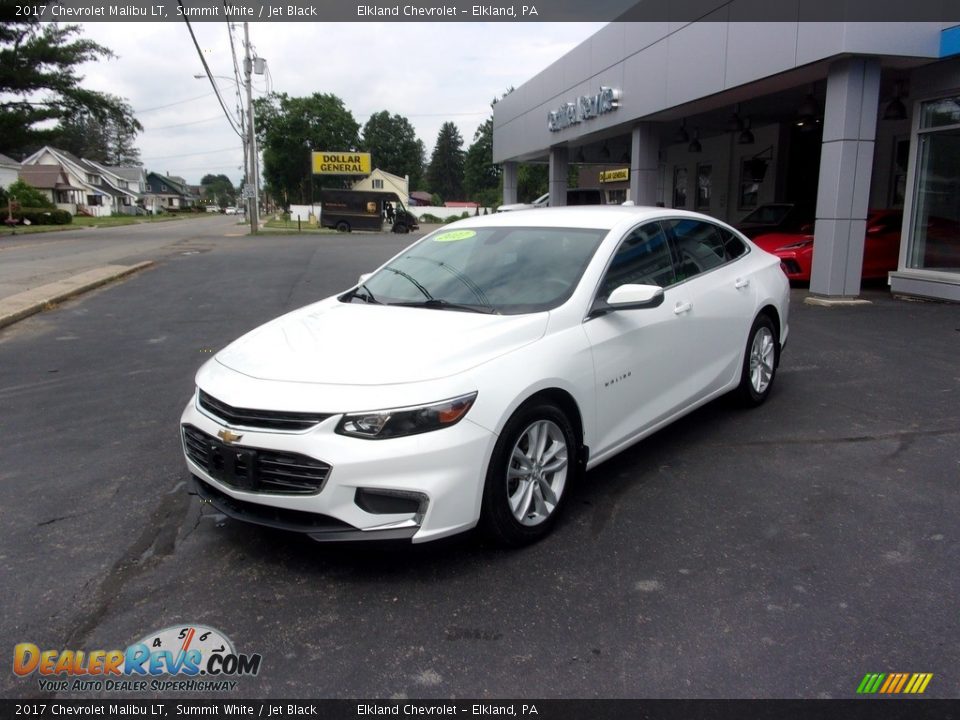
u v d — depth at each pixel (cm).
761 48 1153
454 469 320
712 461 470
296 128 7494
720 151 2166
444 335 360
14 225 4288
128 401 631
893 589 320
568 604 314
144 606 317
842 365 711
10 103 3681
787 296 609
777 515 393
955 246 1087
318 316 420
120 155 14150
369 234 4088
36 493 436
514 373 345
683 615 304
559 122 1941
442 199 13162
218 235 3697
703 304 487
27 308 1048
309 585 332
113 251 2319
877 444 496
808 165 1870
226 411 336
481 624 301
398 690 264
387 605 315
